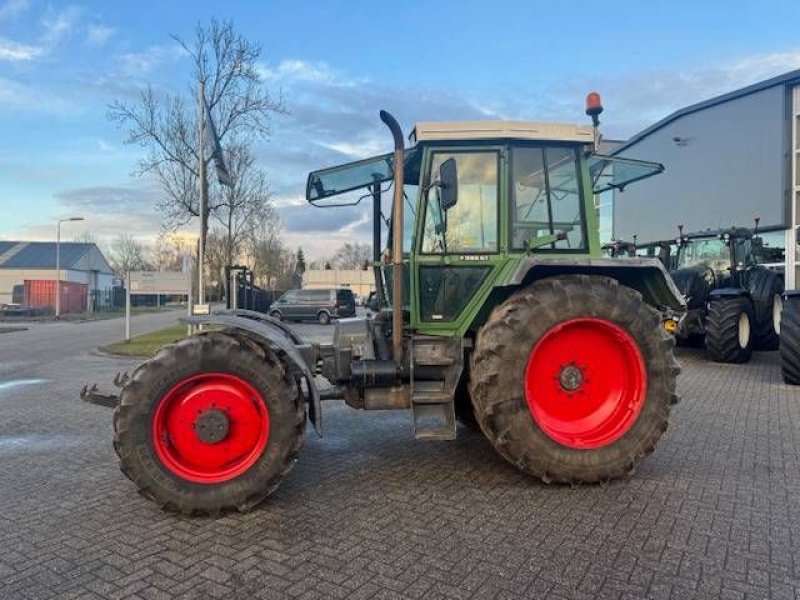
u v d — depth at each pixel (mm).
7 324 28094
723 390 7844
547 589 2910
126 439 3746
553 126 4680
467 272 4719
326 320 26953
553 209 4773
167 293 16562
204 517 3822
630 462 4297
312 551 3330
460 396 5125
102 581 3033
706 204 16953
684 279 11109
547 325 4238
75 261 56969
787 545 3348
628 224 20828
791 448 5207
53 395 8352
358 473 4637
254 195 19859
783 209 14586
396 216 4449
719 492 4160
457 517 3768
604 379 4520
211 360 3842
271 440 3859
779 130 14672
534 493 4168
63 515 3895
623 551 3289
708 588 2910
